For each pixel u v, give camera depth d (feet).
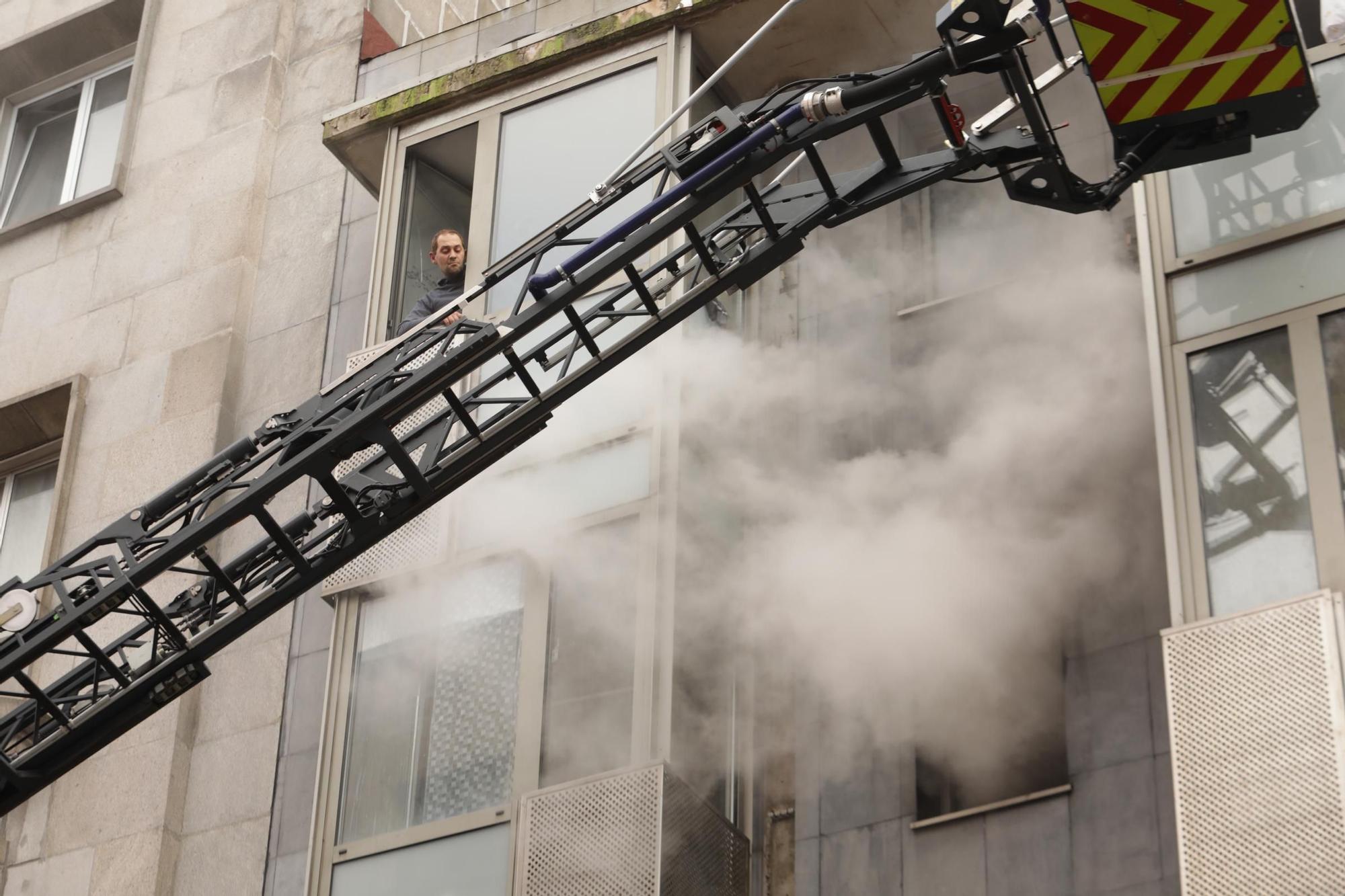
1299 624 34.40
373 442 41.06
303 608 51.39
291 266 57.77
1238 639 34.94
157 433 56.08
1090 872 40.14
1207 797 34.17
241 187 59.93
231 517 41.29
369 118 53.93
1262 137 37.45
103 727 42.52
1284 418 36.88
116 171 62.59
